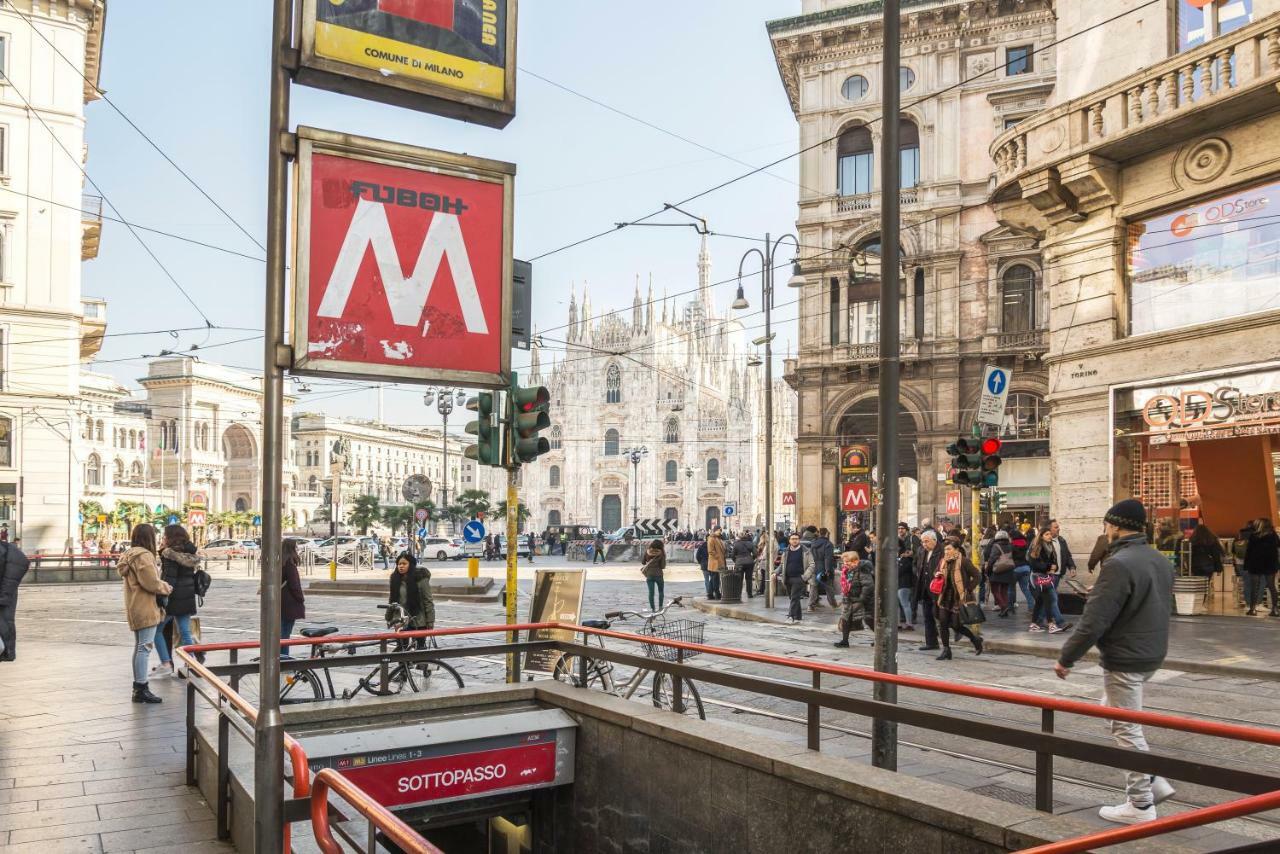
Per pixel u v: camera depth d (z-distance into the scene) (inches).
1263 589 612.4
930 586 520.4
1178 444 605.6
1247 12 563.8
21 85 1389.0
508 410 384.5
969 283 1318.9
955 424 1310.3
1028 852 123.6
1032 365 1278.3
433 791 270.5
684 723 248.7
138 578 380.2
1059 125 639.8
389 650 428.1
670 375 3668.8
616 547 2032.5
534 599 410.0
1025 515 1251.8
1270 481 607.2
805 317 1400.1
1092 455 649.0
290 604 439.5
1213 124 567.5
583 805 286.4
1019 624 633.0
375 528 2942.9
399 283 174.7
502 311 185.2
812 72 1400.1
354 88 174.6
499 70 186.1
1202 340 576.7
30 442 1378.0
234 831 216.8
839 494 1375.5
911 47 1346.0
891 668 246.5
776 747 220.4
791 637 615.2
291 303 165.9
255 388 3474.4
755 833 217.9
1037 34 1284.4
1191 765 148.5
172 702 381.4
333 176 169.5
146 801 249.4
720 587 911.0
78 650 547.8
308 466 4035.4
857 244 1378.0
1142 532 213.5
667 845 248.2
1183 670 438.3
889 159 267.7
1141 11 626.2
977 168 1315.2
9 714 358.3
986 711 363.3
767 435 850.8
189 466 3125.0
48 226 1403.8
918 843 177.5
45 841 218.1
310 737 260.8
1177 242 605.0
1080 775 265.1
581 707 286.7
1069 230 671.1
